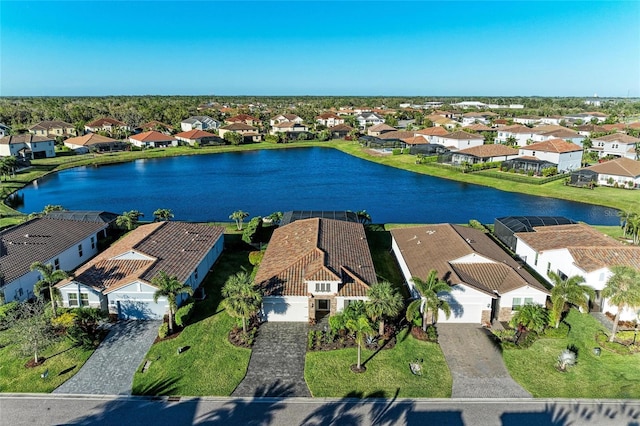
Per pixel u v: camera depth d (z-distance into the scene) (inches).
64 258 1947.6
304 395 1167.6
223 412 1107.9
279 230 2143.2
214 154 5984.3
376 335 1423.5
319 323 1517.0
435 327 1497.3
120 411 1114.7
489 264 1656.0
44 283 1519.4
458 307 1512.1
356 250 1814.7
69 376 1246.9
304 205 3410.4
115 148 5905.5
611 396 1164.5
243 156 5831.7
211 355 1337.4
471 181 4124.0
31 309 1450.5
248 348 1373.0
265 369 1273.4
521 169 4256.9
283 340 1419.8
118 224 2354.8
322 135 6988.2
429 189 3900.1
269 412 1107.3
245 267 1996.8
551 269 1839.3
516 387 1202.6
